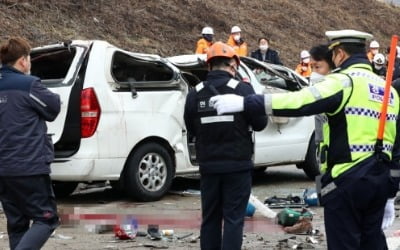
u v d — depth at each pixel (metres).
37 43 20.33
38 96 6.91
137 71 11.87
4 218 10.31
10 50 7.00
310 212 10.45
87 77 10.92
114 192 12.70
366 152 5.47
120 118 11.14
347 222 5.53
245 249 8.60
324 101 5.35
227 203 7.10
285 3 34.06
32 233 6.87
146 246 8.72
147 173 11.55
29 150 6.83
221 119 6.97
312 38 32.16
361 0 40.12
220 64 7.15
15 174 6.80
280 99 5.32
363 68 5.61
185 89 12.14
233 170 7.01
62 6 22.92
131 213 10.36
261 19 31.31
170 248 8.63
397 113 5.75
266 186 13.80
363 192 5.46
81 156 10.79
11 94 6.88
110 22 23.70
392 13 40.50
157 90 11.75
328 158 5.57
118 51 11.40
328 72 6.18
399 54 17.00
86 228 9.63
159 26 25.36
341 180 5.47
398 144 5.74
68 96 10.88
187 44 25.22
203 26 27.17
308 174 14.30
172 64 12.17
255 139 12.86
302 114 5.34
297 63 28.94
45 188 7.00
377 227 5.73
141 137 11.38
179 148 11.98
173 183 13.84
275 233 9.46
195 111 7.13
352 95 5.45
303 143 13.81
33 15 21.75
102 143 10.95
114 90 11.18
